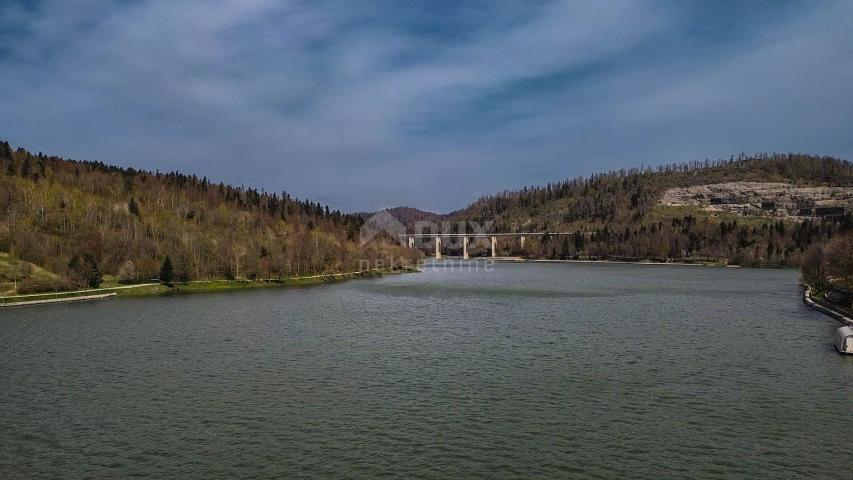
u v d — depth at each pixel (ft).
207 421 165.78
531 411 174.09
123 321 351.05
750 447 146.72
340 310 409.08
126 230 644.27
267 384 204.03
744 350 260.62
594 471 132.98
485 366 229.86
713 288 587.27
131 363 235.61
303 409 176.35
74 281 496.64
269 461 138.41
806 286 552.00
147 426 161.79
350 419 167.32
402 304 449.48
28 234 551.59
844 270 407.03
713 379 210.38
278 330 318.24
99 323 342.64
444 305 441.27
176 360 240.94
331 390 196.34
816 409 176.55
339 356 248.73
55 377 213.46
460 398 187.11
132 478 129.59
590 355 249.96
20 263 517.96
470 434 155.43
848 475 131.13
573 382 206.28
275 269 651.25
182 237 643.04
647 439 151.94
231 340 286.87
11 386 201.57
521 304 446.60
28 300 439.22
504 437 153.38
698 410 175.32
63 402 183.42
